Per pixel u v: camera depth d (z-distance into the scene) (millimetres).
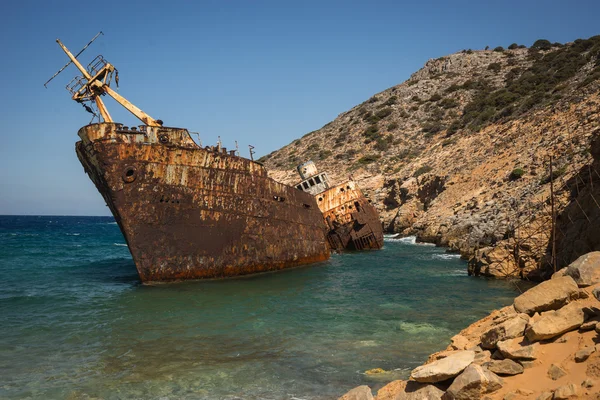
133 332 12227
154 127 17891
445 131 67875
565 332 5828
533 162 34781
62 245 46125
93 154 17141
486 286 18719
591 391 4555
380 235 36500
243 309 14922
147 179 17641
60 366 9656
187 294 17344
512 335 6199
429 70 100688
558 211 19609
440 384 5930
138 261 18047
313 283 20016
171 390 8328
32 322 13328
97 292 18000
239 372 9180
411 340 11258
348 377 8828
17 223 126500
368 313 14250
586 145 29578
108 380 8852
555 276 7371
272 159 87250
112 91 20484
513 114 53969
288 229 24188
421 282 20031
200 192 19094
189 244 18953
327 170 70812
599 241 14922
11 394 8211
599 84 41000
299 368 9367
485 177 40344
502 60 91188
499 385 5316
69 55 20594
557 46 92000
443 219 38844
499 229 25422
